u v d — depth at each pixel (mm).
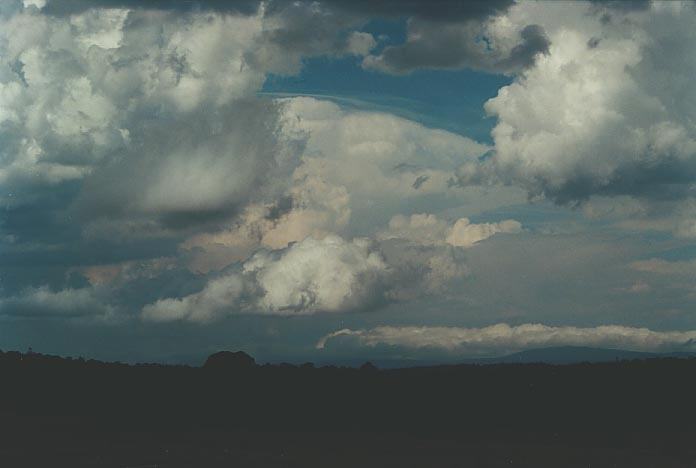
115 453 43469
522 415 54031
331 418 54812
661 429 49938
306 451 44594
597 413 53656
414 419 54375
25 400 56281
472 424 52625
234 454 43750
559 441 47969
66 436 48000
